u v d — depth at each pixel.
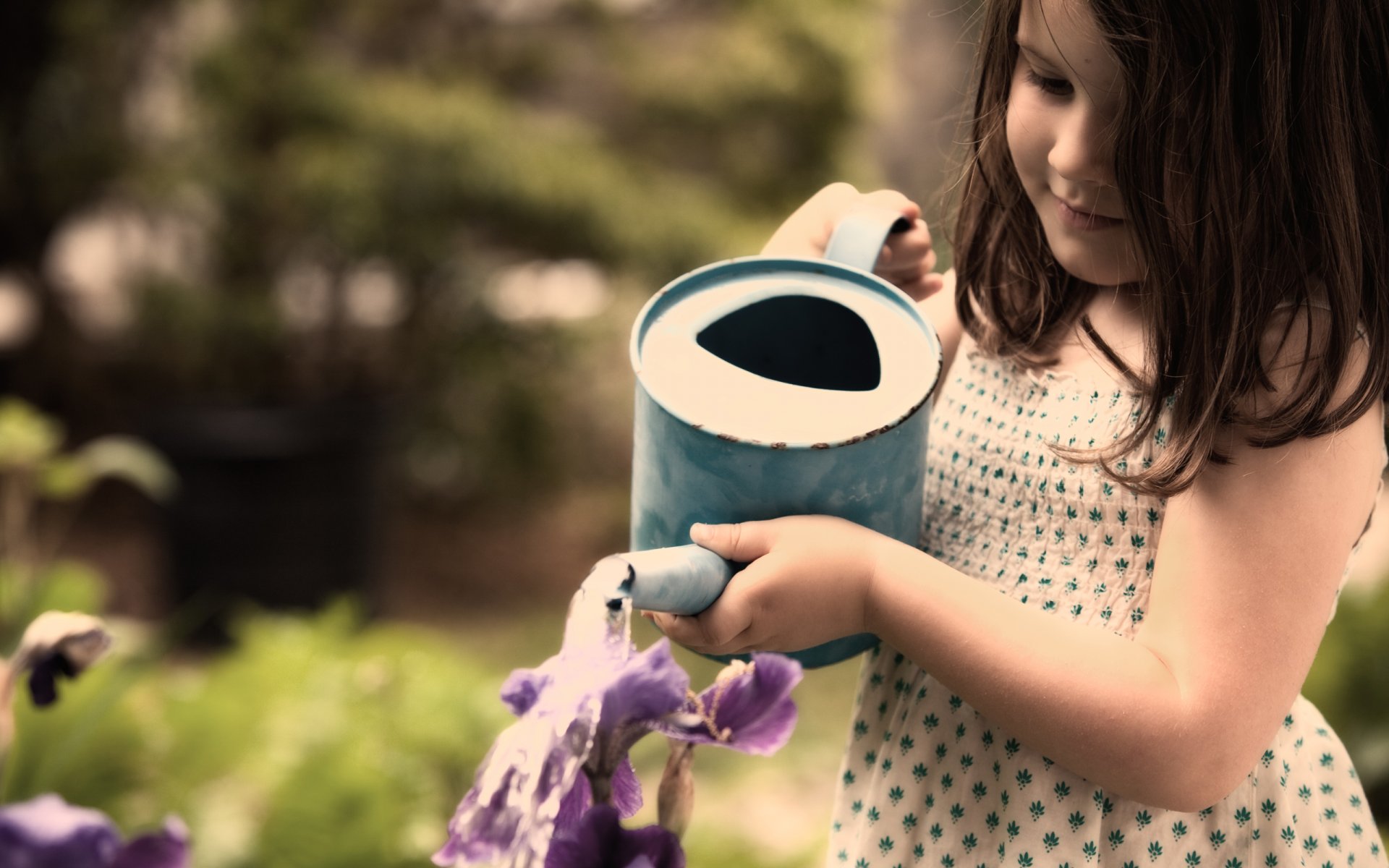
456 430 4.73
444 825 2.15
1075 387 1.15
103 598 2.63
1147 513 1.10
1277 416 1.04
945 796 1.14
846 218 1.17
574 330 4.79
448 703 2.28
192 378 4.57
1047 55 1.06
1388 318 1.08
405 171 4.29
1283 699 1.05
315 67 4.36
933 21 6.69
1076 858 1.11
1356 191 1.06
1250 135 1.04
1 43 4.55
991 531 1.16
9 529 2.83
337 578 4.29
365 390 4.51
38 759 1.90
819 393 1.05
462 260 4.59
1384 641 2.81
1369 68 1.07
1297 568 1.05
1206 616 1.05
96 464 2.61
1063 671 1.04
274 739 2.15
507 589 4.76
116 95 4.73
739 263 1.12
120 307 5.29
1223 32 1.03
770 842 3.13
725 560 1.03
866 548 1.04
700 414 1.03
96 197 4.83
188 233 4.90
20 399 5.20
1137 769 1.04
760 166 4.96
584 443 5.73
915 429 1.05
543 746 0.85
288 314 4.52
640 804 0.93
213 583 4.18
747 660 1.09
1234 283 1.04
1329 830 1.17
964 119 1.21
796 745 3.63
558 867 0.86
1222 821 1.12
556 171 4.40
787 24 4.83
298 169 4.23
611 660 0.88
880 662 1.21
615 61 4.82
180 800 2.04
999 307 1.19
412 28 4.77
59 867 0.77
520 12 4.82
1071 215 1.09
